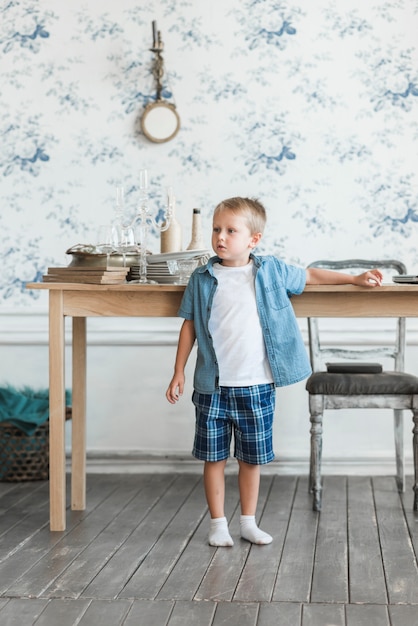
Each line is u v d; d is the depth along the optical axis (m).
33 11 3.88
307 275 2.85
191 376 3.88
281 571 2.49
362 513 3.16
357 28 3.81
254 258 2.81
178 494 3.48
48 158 3.89
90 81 3.87
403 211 3.83
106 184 3.89
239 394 2.76
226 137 3.85
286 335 2.78
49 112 3.88
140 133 3.87
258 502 3.33
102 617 2.14
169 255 3.06
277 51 3.82
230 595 2.29
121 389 3.90
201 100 3.85
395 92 3.81
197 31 3.84
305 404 3.85
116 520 3.07
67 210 3.90
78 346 3.25
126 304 2.93
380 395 3.20
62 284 2.87
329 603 2.23
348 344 3.82
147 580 2.42
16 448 3.66
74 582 2.40
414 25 3.80
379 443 3.84
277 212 3.85
